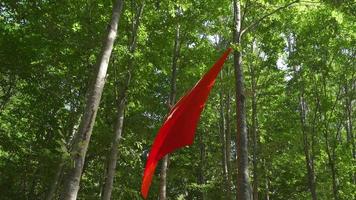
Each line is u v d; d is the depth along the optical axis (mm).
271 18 14836
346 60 20359
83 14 14023
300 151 24281
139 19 14023
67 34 14438
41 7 14156
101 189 18953
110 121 18516
